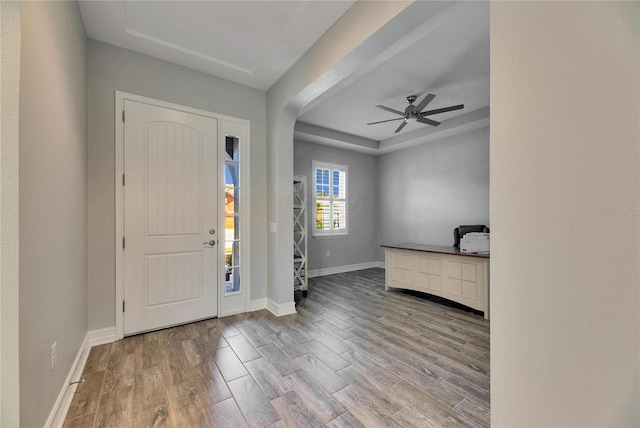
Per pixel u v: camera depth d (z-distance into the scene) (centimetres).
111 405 166
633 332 81
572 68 93
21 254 109
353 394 176
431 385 186
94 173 242
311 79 259
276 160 325
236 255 326
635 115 80
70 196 182
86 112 235
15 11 105
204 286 300
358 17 203
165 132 278
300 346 242
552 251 98
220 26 231
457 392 178
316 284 477
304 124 480
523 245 106
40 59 129
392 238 615
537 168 102
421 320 306
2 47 103
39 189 128
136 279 262
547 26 99
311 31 238
